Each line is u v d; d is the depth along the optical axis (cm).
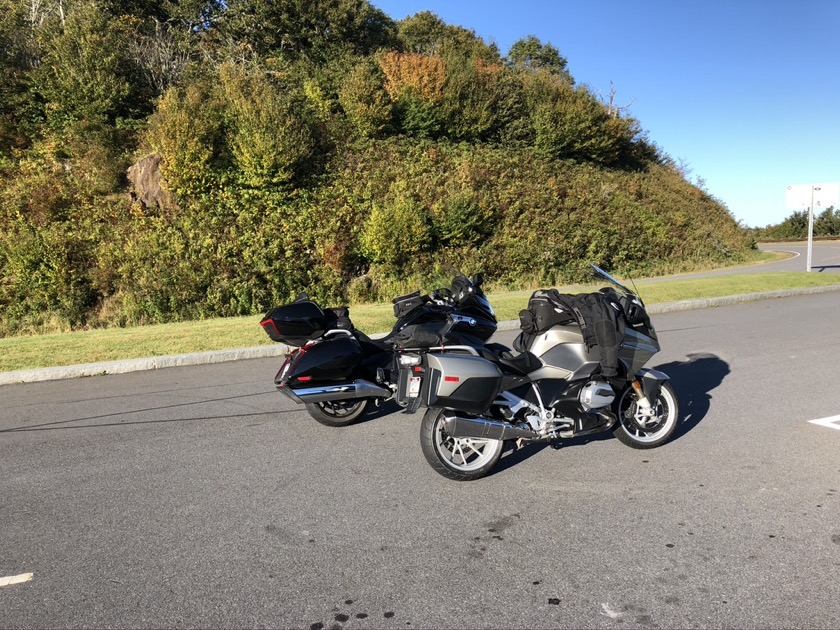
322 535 386
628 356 509
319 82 2448
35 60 2094
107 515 422
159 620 301
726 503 414
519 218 2298
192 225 1742
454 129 2600
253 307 1689
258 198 1889
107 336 1141
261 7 2848
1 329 1466
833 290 1672
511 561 348
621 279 2258
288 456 533
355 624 294
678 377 771
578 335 503
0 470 516
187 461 526
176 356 938
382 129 2388
